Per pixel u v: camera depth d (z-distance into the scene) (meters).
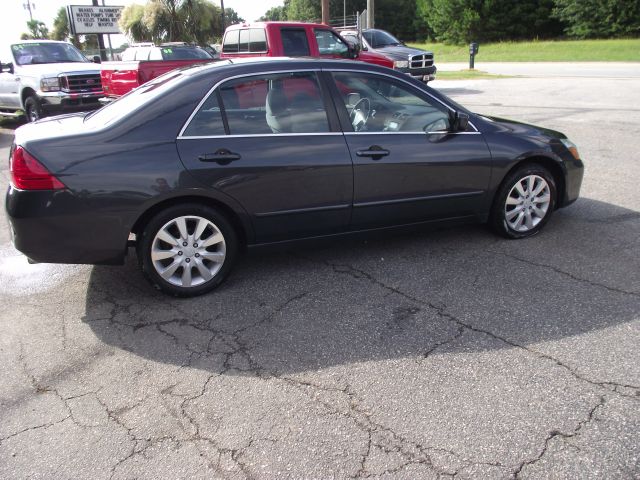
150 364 3.15
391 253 4.61
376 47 15.73
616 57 27.48
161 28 24.55
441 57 37.75
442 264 4.36
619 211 5.45
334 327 3.48
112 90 10.91
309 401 2.78
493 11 43.41
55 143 3.46
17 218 3.43
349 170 4.03
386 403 2.74
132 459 2.44
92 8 25.98
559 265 4.26
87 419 2.71
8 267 4.62
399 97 4.29
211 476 2.33
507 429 2.53
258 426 2.61
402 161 4.17
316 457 2.41
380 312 3.64
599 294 3.77
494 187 4.56
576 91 14.78
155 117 3.65
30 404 2.83
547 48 34.91
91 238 3.54
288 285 4.08
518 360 3.06
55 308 3.86
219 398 2.83
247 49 11.22
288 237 4.09
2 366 3.17
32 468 2.40
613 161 7.34
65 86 11.02
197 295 3.93
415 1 56.78
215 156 3.69
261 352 3.23
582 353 3.10
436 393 2.80
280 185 3.88
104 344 3.37
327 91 4.07
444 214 4.50
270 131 3.88
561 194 4.94
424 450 2.43
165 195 3.59
